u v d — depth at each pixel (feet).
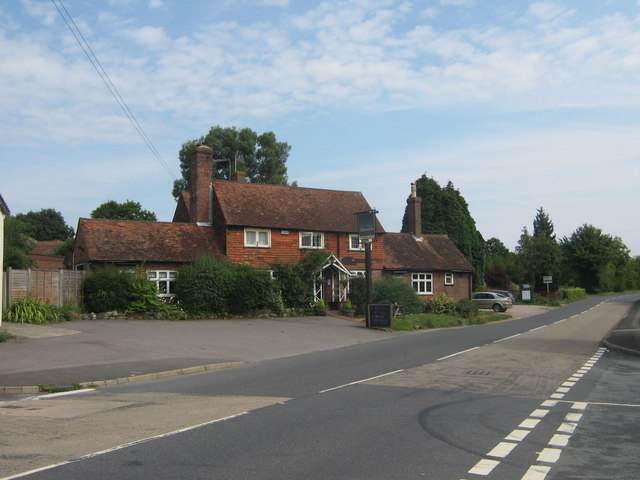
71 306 89.97
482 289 212.02
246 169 210.59
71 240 196.44
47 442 25.36
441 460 22.97
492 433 27.53
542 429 28.48
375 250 139.74
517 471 21.72
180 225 120.67
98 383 42.70
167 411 32.17
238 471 21.21
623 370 51.47
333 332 87.71
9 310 79.20
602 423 29.89
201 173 125.80
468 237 206.49
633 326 108.17
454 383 42.73
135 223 115.55
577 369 51.78
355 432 27.35
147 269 107.96
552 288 258.16
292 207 129.59
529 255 239.09
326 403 34.53
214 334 78.38
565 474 21.44
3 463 22.15
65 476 20.56
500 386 41.60
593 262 326.03
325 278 126.41
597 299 261.44
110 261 103.60
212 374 48.88
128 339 68.85
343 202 138.92
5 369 47.91
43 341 64.23
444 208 204.23
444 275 158.61
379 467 21.93
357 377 45.70
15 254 136.26
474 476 21.06
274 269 113.19
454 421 29.96
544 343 75.87
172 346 65.51
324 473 21.12
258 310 105.81
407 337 85.10
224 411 32.04
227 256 116.26
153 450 24.02
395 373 47.91
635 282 409.69
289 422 29.35
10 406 34.40
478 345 72.13
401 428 28.27
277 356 62.49
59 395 38.63
